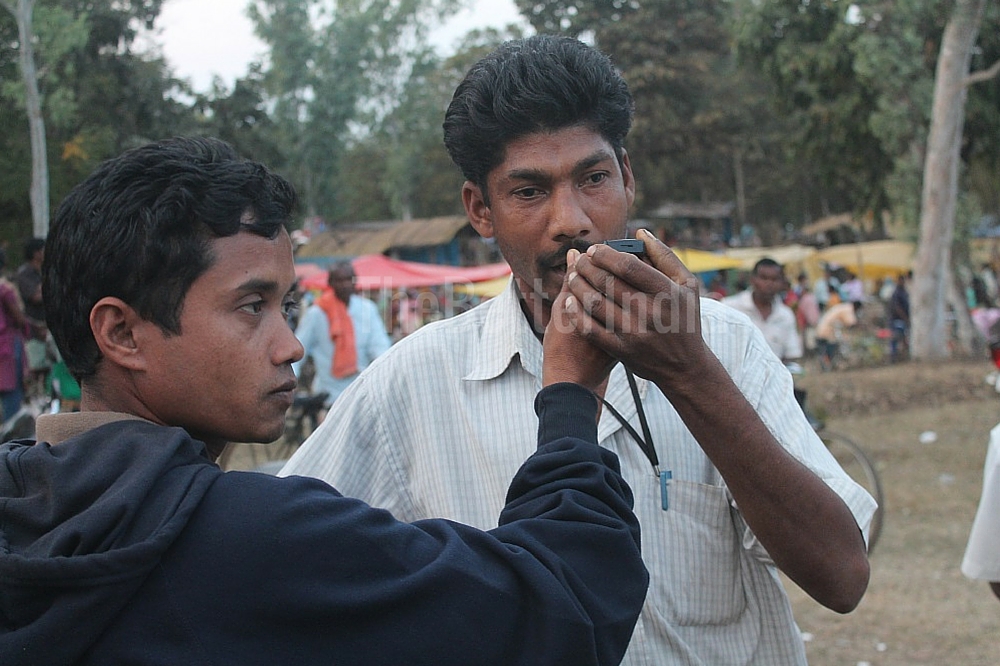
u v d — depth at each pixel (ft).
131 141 61.05
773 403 5.63
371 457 6.05
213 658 3.48
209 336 3.91
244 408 4.00
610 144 5.53
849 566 4.95
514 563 3.67
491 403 5.78
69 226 3.94
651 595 5.27
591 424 4.25
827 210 161.27
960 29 50.67
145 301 3.86
